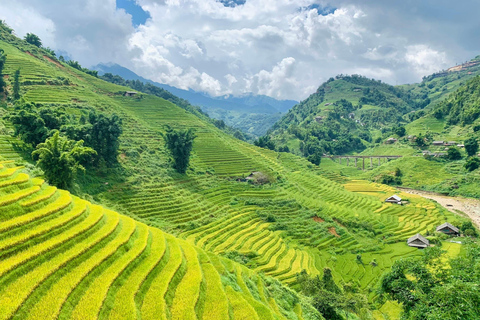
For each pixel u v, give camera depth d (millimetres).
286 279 45406
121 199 56656
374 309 43344
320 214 77000
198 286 26562
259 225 64688
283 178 101000
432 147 155250
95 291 21375
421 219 85375
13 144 54719
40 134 56625
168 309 23094
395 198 101375
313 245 61875
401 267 29812
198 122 130250
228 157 104812
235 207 71438
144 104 130375
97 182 58375
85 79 133375
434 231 76062
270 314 26219
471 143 130625
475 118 159250
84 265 23469
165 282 25547
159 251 30016
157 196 62375
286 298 34312
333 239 66125
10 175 30203
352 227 75000
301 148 195375
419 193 120250
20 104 62312
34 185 30562
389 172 143500
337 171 162250
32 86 93375
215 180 85000
